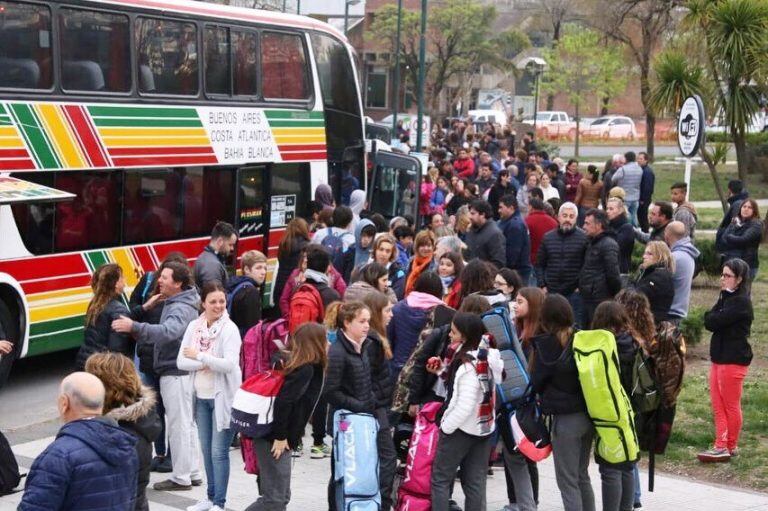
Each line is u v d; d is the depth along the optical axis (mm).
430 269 13250
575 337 9375
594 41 58250
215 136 18094
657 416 10008
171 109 17188
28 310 14945
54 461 6434
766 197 42219
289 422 8945
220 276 13820
